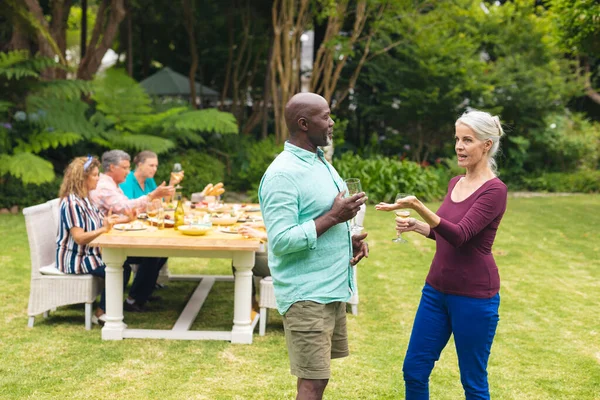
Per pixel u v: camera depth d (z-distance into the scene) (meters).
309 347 2.48
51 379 3.55
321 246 2.49
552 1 9.66
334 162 12.51
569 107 18.28
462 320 2.61
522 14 15.32
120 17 12.45
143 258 4.96
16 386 3.44
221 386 3.50
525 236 8.47
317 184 2.50
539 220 9.89
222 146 13.65
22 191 10.24
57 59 12.22
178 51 18.39
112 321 4.29
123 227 4.61
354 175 12.17
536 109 15.21
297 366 2.51
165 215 4.88
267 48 17.14
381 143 15.80
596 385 3.59
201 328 4.62
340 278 2.54
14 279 5.79
